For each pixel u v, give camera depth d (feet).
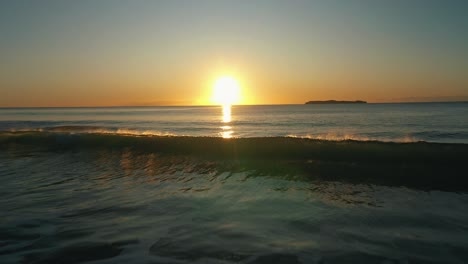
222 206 19.43
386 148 31.45
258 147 36.40
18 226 16.12
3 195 22.30
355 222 16.40
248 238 14.40
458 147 30.40
